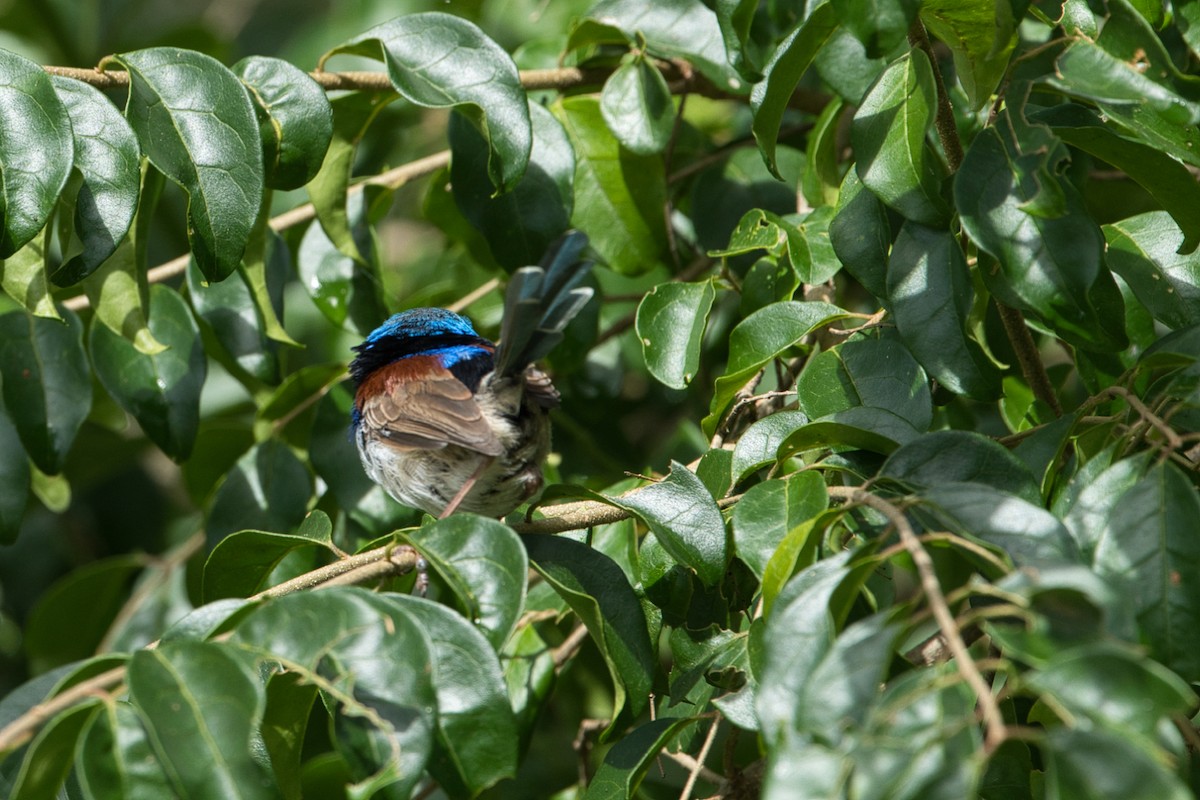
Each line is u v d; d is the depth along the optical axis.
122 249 8.48
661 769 8.47
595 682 11.41
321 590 5.47
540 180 9.63
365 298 10.83
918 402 7.45
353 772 5.29
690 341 8.43
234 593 7.64
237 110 7.53
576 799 9.72
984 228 6.35
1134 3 7.19
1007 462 6.09
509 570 6.06
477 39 8.41
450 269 13.04
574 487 7.25
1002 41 6.27
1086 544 5.68
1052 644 4.46
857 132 7.35
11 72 7.09
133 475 14.57
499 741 5.66
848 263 7.67
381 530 10.34
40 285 8.16
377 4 13.84
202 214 7.43
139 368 10.08
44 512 14.30
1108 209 11.30
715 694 7.67
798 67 7.38
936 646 8.09
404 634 5.29
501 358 8.36
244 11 17.91
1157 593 5.29
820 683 4.57
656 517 7.09
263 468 10.70
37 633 12.62
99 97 7.36
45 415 9.80
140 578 13.39
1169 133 6.85
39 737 5.08
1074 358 8.03
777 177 7.79
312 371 10.77
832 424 6.95
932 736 4.16
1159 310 7.54
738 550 6.59
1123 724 4.13
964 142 9.12
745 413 9.21
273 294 10.39
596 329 10.73
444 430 8.59
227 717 4.88
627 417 12.49
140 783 5.12
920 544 5.31
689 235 12.18
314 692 6.59
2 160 6.96
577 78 10.38
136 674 4.93
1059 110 7.27
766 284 9.02
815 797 4.15
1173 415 6.36
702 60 10.04
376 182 10.75
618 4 10.35
